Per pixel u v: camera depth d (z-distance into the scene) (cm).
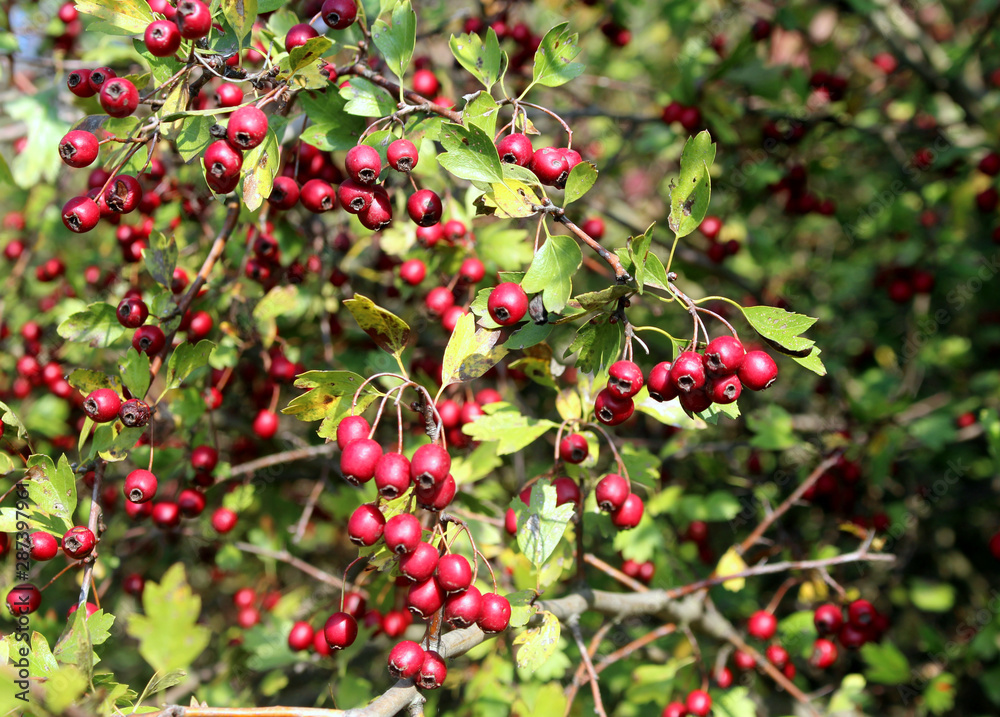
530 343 173
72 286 360
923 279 443
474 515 267
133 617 281
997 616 352
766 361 151
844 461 355
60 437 347
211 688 333
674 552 334
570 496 203
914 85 476
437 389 291
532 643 172
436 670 156
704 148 157
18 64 372
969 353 477
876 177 526
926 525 473
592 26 414
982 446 449
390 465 150
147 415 188
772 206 510
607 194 488
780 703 387
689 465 399
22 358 342
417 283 269
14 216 399
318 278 293
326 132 198
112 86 175
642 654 333
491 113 179
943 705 331
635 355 401
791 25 418
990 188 418
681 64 391
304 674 386
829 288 498
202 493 266
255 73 185
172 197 284
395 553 153
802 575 316
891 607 451
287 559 319
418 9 372
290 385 322
